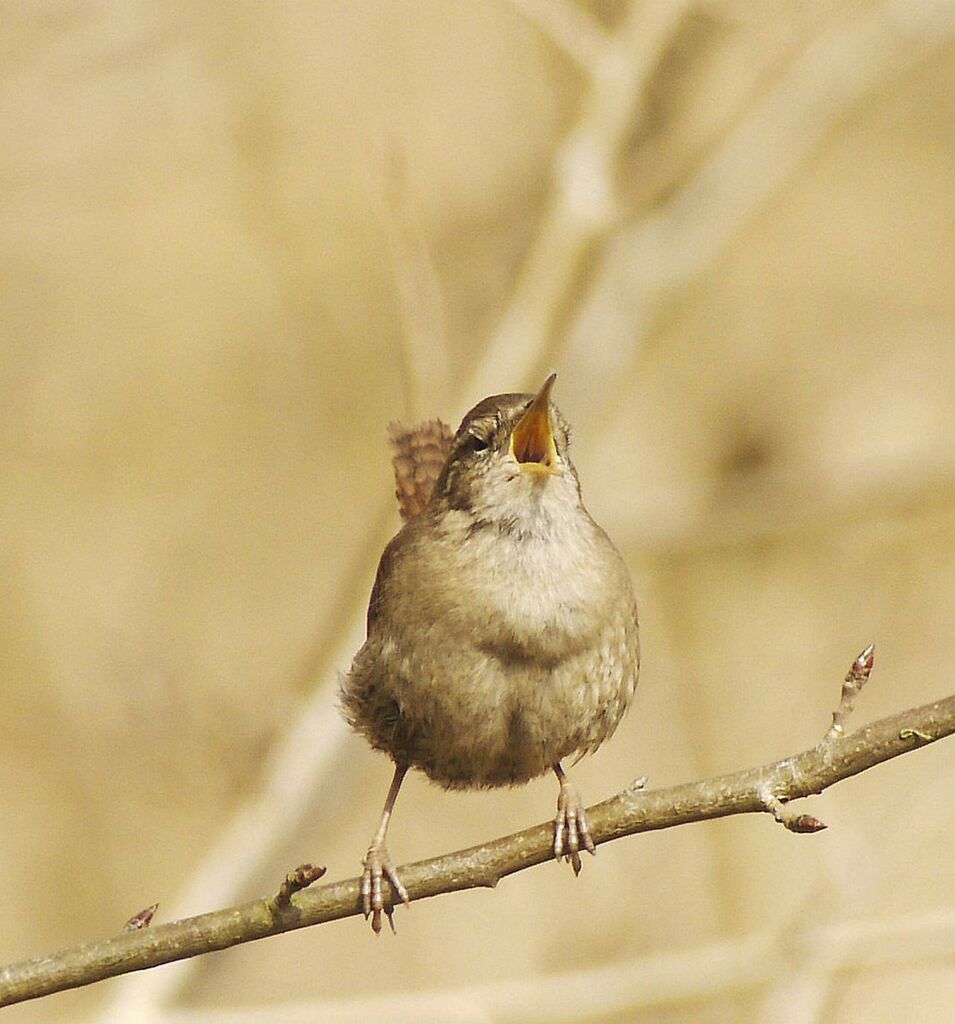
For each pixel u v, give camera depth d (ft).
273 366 49.34
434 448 25.71
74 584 46.55
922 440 48.47
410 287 32.86
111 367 49.96
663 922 39.19
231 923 19.20
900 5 42.52
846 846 31.73
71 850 42.32
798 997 28.71
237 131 44.21
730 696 43.27
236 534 48.08
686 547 43.21
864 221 51.78
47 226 46.44
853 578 44.75
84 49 41.39
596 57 41.88
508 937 41.11
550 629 20.77
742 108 42.96
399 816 43.29
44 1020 39.73
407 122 44.32
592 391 41.63
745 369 49.88
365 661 21.79
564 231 41.39
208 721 39.68
